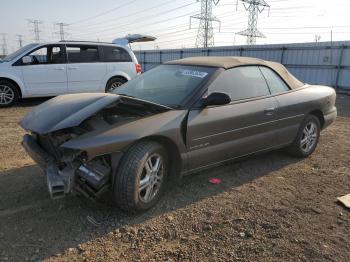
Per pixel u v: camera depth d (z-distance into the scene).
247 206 3.67
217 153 3.99
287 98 4.86
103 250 2.85
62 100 3.68
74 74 10.15
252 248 2.93
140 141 3.34
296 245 2.99
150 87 4.29
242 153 4.34
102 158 3.21
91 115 3.18
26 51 9.68
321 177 4.59
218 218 3.40
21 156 5.04
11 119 7.93
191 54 27.00
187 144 3.66
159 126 3.40
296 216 3.49
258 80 4.64
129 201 3.25
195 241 3.01
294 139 5.10
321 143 6.34
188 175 4.04
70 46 10.12
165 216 3.41
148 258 2.77
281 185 4.28
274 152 5.57
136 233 3.10
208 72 4.14
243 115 4.18
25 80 9.66
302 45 18.92
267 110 4.48
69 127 3.05
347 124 8.39
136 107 3.51
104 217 3.35
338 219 3.46
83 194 3.17
